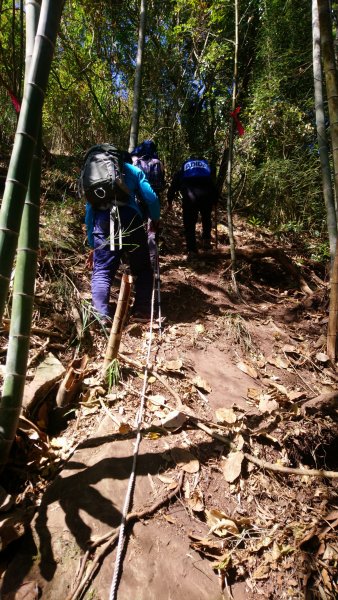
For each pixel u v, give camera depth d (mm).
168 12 6953
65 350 3057
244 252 5055
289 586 1931
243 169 6824
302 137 6559
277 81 6398
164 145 7176
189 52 7309
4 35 5547
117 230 3410
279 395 3096
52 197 5070
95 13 6512
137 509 2012
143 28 5398
